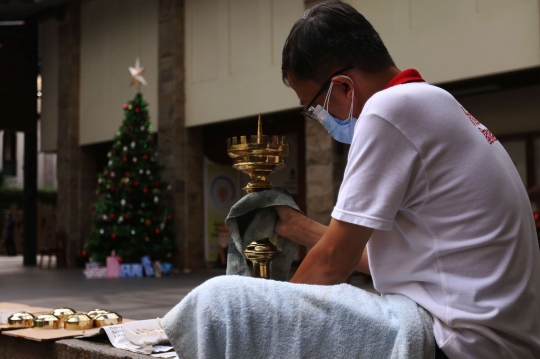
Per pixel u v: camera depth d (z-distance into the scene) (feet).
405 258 4.56
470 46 27.58
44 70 56.29
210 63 41.37
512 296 4.22
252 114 38.60
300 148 41.57
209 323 4.43
